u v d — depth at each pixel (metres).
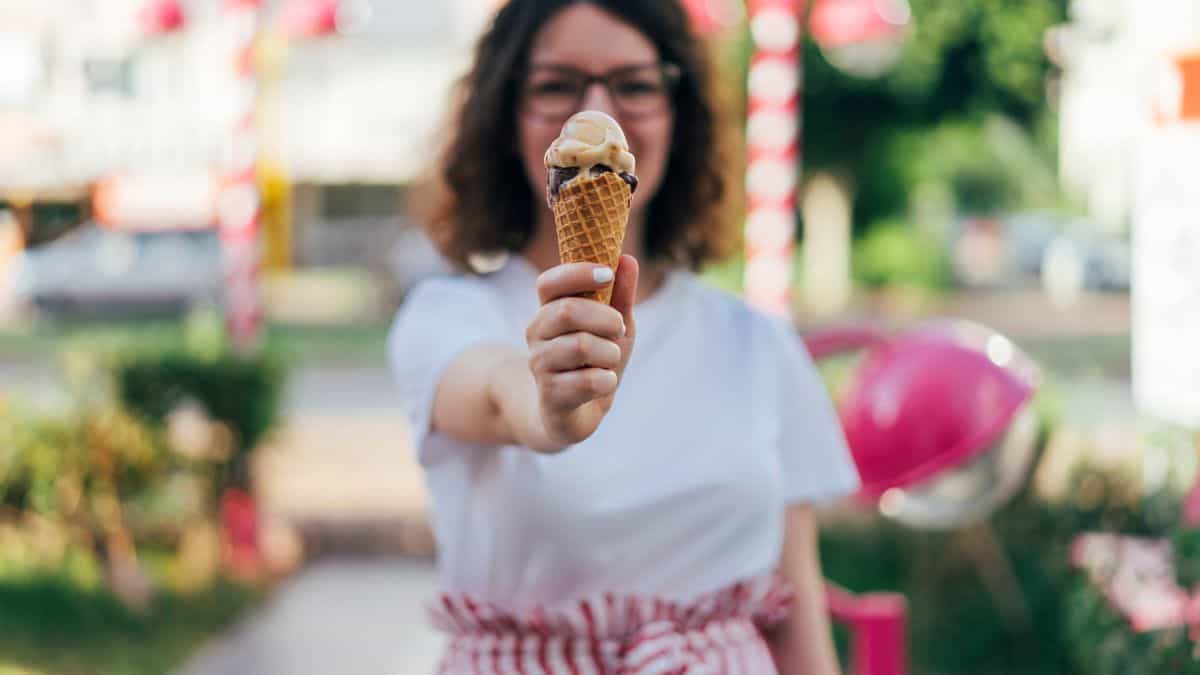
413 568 7.23
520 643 1.89
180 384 6.89
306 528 7.49
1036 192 24.52
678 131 2.24
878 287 25.00
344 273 26.09
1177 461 3.81
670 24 2.10
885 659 2.81
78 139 18.61
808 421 2.15
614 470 1.91
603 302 1.35
